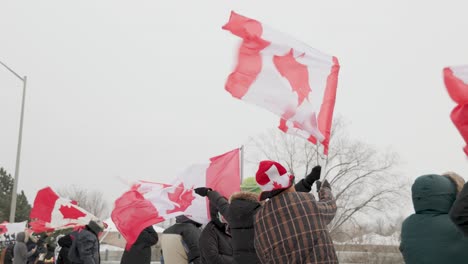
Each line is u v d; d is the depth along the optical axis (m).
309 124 5.54
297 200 4.75
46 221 12.07
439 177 4.22
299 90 5.59
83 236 9.47
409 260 4.23
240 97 5.57
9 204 63.75
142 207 8.10
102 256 31.45
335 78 5.65
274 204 4.79
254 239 5.06
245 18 5.62
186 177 8.29
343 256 36.03
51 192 12.12
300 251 4.59
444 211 4.16
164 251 8.17
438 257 4.04
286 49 5.62
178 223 8.27
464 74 3.80
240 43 5.61
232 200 5.68
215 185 8.23
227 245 6.67
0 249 20.12
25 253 15.58
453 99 3.82
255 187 6.42
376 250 35.81
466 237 3.89
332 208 4.89
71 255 9.52
